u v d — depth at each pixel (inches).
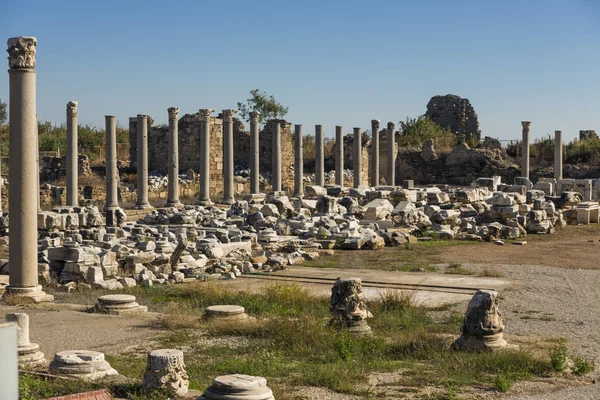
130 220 1771.7
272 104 3595.0
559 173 2723.9
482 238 1534.2
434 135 3486.7
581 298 894.4
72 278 981.8
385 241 1445.6
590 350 627.8
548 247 1427.2
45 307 783.1
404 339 649.6
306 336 641.6
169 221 1610.5
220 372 534.9
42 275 973.8
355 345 613.9
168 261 1073.5
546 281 1021.2
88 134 3181.6
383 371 550.9
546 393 495.5
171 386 458.3
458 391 497.0
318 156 2406.5
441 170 3240.7
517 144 3309.5
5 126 3262.8
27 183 794.8
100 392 453.7
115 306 762.8
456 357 577.0
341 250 1365.7
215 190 2691.9
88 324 703.1
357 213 1736.0
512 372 543.2
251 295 875.4
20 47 776.9
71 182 1738.4
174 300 869.2
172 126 1969.7
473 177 3166.8
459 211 1754.4
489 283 995.9
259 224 1508.4
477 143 3373.5
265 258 1181.7
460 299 882.8
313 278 1048.2
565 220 1882.4
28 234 800.9
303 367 551.8
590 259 1258.6
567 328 722.2
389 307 812.6
